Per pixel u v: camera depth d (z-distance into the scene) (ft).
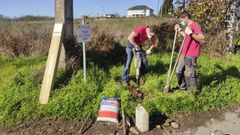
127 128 10.87
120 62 16.24
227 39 19.49
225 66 16.06
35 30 21.36
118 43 17.89
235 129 11.10
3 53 17.89
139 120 10.82
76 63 13.80
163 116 11.71
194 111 12.05
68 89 12.52
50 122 11.31
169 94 12.54
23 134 10.83
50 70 12.38
